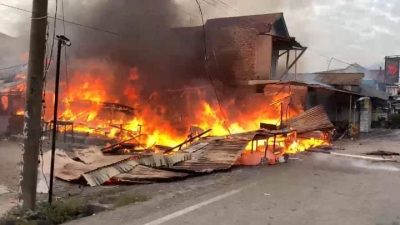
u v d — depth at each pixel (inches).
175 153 483.2
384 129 1365.7
